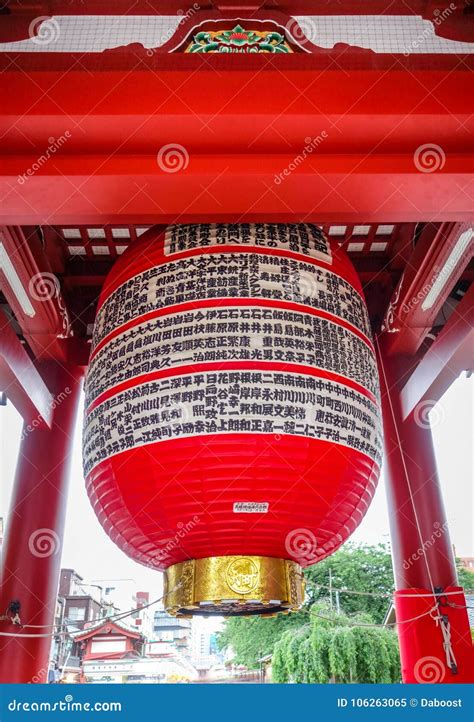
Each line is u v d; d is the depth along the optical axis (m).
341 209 4.26
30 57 4.18
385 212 4.30
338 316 4.23
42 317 6.59
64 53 4.21
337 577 14.49
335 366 4.00
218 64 4.21
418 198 4.19
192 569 3.79
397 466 7.07
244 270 4.15
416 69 4.18
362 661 9.65
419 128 4.05
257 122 4.02
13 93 4.04
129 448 3.78
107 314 4.43
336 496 3.83
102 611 14.95
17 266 5.75
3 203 4.16
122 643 12.09
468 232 5.35
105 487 3.96
